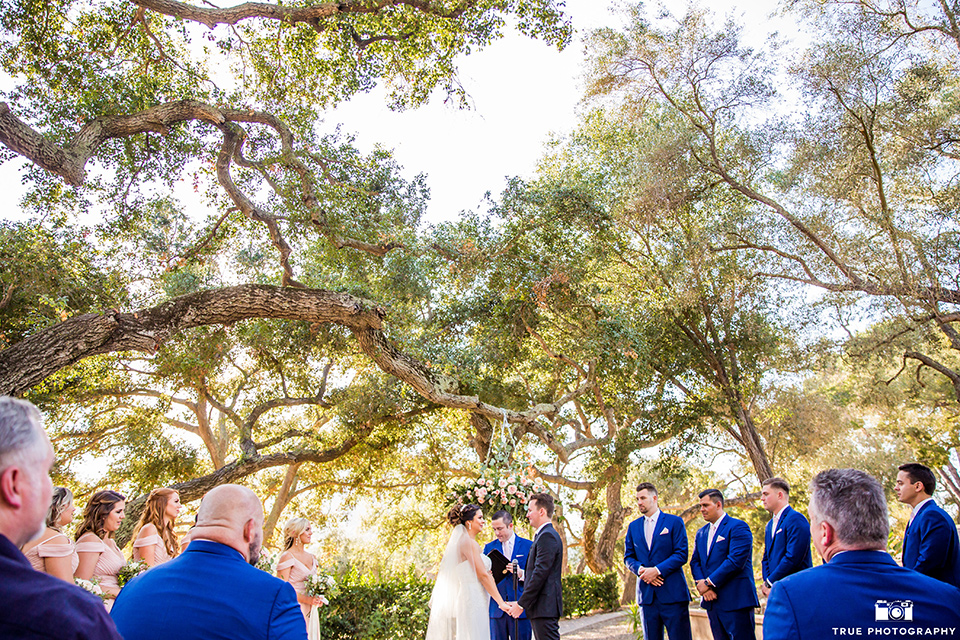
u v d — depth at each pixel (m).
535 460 18.77
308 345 15.41
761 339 17.19
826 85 13.54
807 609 2.08
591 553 18.77
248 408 18.44
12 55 9.80
